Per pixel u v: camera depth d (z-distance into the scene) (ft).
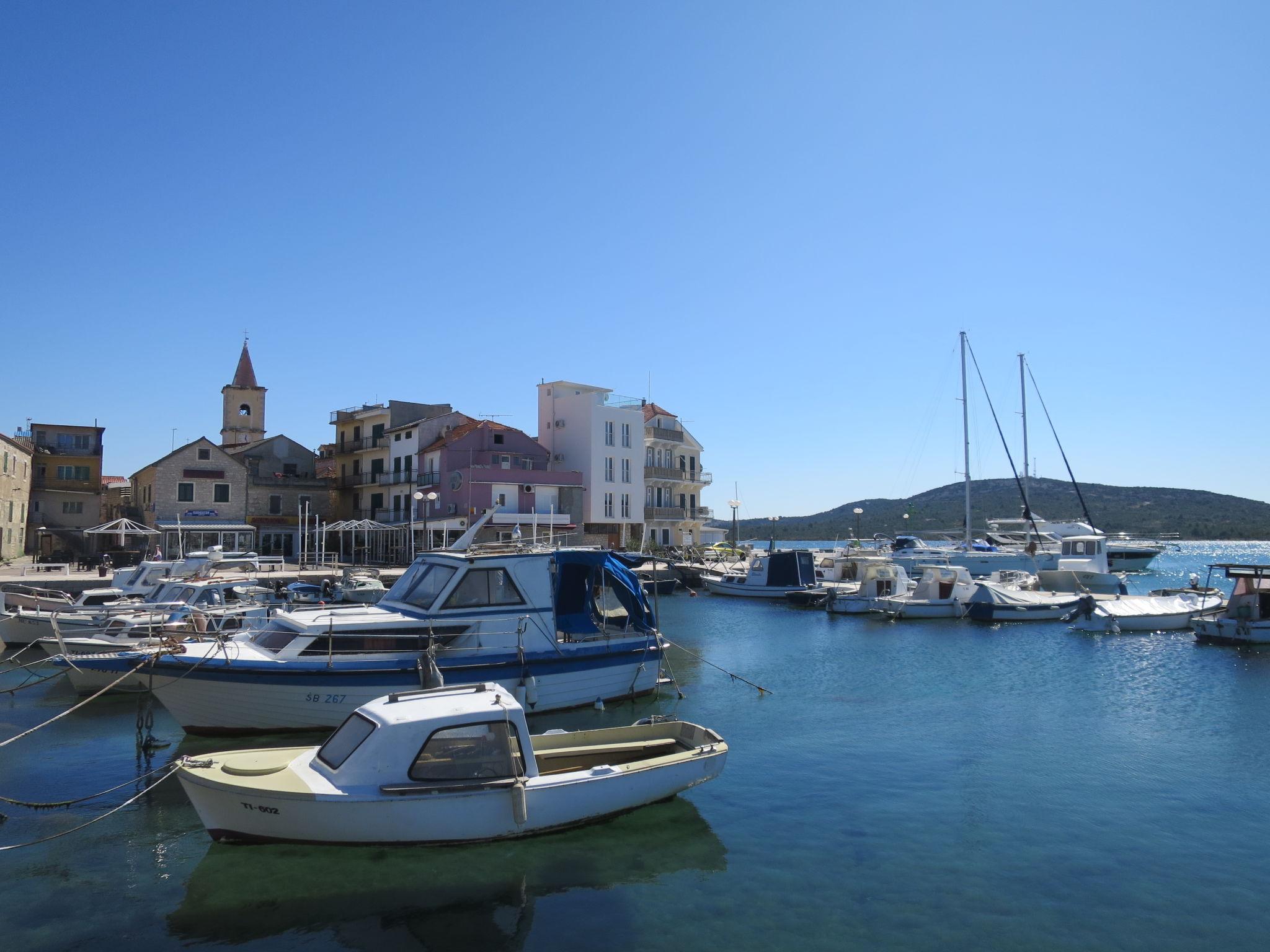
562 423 236.63
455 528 194.59
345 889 34.19
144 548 190.19
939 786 48.67
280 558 188.24
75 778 49.19
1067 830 41.93
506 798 36.94
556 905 33.30
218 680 52.29
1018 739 59.36
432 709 37.65
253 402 295.48
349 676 53.42
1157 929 31.99
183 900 33.50
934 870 37.09
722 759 43.45
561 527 214.48
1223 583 241.55
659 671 68.08
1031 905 33.86
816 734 60.75
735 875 36.35
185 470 211.61
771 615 144.56
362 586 128.88
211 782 36.14
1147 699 73.31
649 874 36.29
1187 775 50.93
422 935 31.09
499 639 58.95
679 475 257.75
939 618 134.92
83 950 29.96
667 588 183.42
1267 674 86.02
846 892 34.81
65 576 144.15
